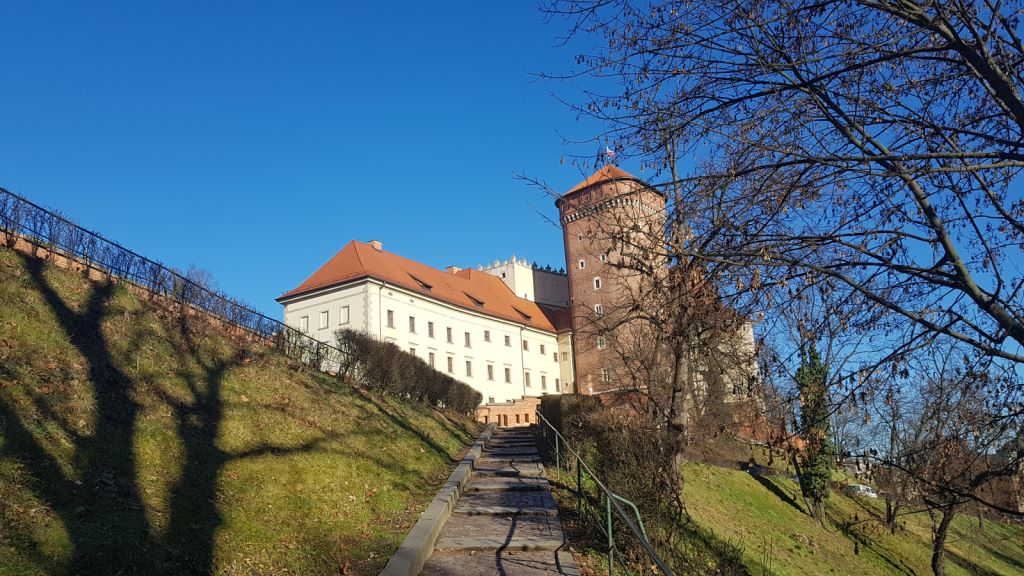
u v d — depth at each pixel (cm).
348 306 5181
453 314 5962
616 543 909
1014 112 614
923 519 2919
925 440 954
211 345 1388
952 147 736
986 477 805
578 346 6612
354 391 1780
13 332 936
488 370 6247
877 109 696
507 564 801
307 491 892
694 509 1669
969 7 622
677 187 739
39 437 697
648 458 1019
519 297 7438
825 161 641
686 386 1442
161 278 1440
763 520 2012
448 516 1026
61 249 1254
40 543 524
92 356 1003
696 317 804
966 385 791
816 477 2305
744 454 2569
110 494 658
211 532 669
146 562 562
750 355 901
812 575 1634
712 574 1020
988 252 702
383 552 774
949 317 718
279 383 1387
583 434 1462
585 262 6162
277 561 670
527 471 1470
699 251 721
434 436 1792
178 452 834
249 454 934
